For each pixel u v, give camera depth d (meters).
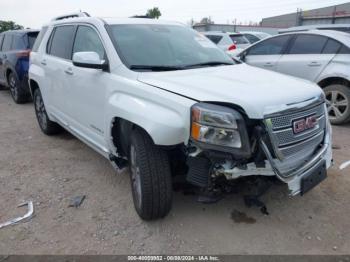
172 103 2.62
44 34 5.35
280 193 3.50
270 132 2.44
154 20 4.12
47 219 3.17
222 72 3.27
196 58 3.66
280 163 2.56
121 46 3.45
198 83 2.81
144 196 2.84
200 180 2.56
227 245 2.77
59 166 4.34
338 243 2.78
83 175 4.07
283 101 2.55
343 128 5.81
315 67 6.04
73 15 4.96
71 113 4.29
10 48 8.51
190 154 2.57
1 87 10.60
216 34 12.62
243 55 7.28
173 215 3.16
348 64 5.65
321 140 3.01
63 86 4.34
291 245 2.76
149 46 3.56
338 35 5.96
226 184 2.64
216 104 2.48
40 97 5.45
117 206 3.37
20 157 4.66
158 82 2.91
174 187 3.40
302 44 6.34
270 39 6.86
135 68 3.25
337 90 5.81
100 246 2.79
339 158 4.42
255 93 2.57
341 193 3.52
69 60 4.28
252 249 2.72
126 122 3.13
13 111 7.50
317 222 3.05
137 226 3.03
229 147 2.39
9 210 3.33
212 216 3.14
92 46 3.80
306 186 2.69
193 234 2.91
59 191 3.69
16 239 2.89
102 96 3.43
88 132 3.94
